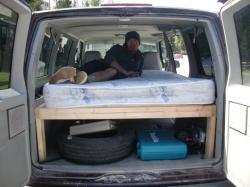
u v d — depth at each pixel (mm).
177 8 3365
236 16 3193
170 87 3570
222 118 3453
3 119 2678
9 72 3148
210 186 3809
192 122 4180
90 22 4164
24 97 3168
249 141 2871
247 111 2908
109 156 3562
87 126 3725
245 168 2932
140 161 3635
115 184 3283
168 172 3369
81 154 3547
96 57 6453
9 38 3045
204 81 3615
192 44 4629
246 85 3182
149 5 3422
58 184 3273
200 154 3801
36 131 3500
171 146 3637
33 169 3340
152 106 3559
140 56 4934
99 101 3512
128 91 3527
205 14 3396
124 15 3322
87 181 3281
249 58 3088
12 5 2855
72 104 3490
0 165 2604
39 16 3301
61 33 5039
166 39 5715
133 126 4625
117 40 6738
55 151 3953
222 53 3408
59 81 3676
